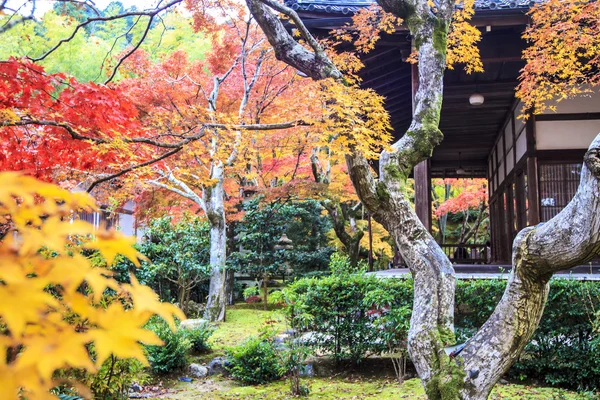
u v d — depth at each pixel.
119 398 4.25
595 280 6.00
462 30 5.52
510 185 9.97
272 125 4.16
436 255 3.88
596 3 5.42
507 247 10.38
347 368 6.61
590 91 6.95
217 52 11.09
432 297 3.73
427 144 4.10
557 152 7.75
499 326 3.35
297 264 12.34
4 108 3.15
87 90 3.33
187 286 10.78
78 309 0.58
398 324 5.88
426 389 3.51
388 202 4.00
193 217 10.72
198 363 6.96
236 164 8.31
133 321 0.59
